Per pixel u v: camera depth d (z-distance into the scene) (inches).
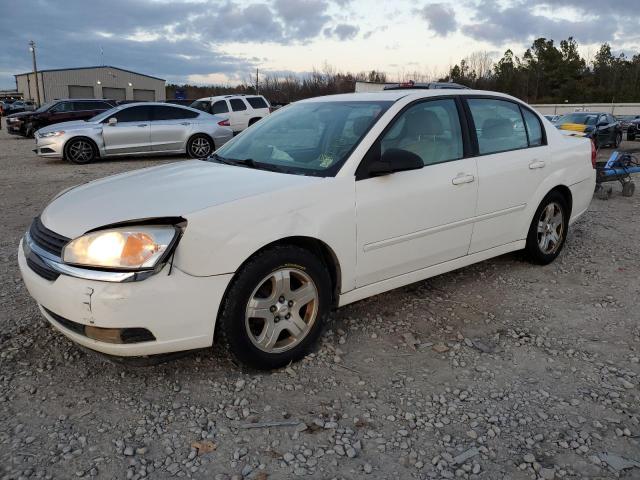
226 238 108.7
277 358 121.4
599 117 807.7
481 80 2832.2
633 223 271.6
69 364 125.1
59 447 97.4
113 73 2402.8
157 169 149.2
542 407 111.1
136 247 102.0
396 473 92.4
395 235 139.6
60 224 112.1
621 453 97.3
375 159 134.8
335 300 134.5
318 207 123.2
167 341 107.1
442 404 112.1
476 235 163.3
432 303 163.2
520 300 166.6
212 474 91.6
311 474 91.9
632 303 165.3
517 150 175.3
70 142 516.4
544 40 2810.0
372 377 122.1
